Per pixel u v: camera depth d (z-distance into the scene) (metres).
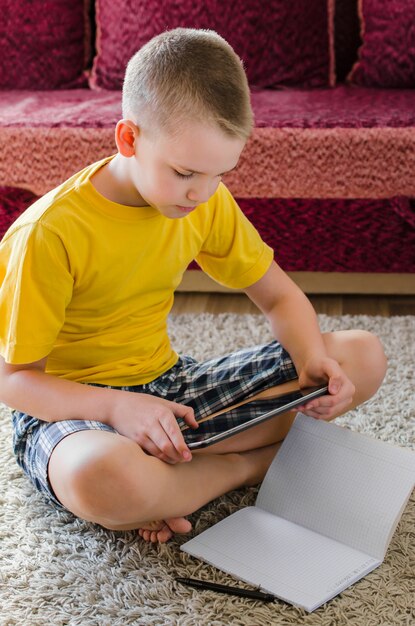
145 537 1.23
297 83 2.34
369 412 1.55
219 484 1.26
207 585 1.13
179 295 2.14
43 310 1.17
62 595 1.14
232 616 1.08
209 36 1.12
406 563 1.17
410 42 2.27
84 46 2.44
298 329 1.32
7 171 2.05
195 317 1.98
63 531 1.26
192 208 1.12
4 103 2.23
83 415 1.17
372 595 1.11
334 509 1.20
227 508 1.30
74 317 1.25
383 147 1.95
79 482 1.09
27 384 1.18
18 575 1.17
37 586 1.15
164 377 1.34
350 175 1.98
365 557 1.16
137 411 1.15
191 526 1.23
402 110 2.04
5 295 1.17
